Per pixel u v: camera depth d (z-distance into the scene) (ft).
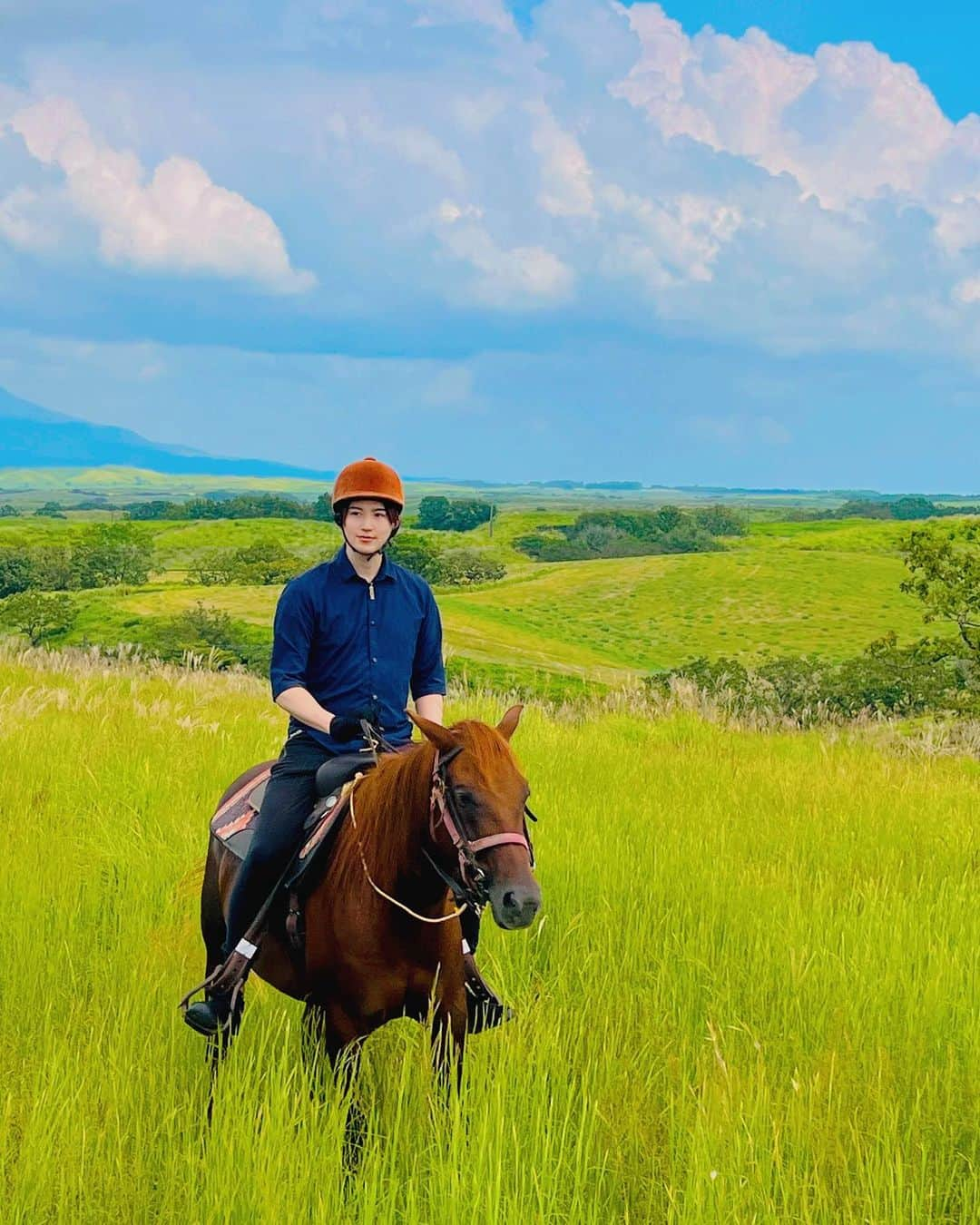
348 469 17.33
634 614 463.01
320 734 17.31
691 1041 19.66
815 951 22.88
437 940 15.62
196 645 276.41
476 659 230.89
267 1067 17.87
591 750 48.60
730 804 39.45
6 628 308.81
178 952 22.82
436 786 14.62
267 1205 13.70
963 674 104.37
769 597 485.97
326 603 17.25
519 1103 16.14
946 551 104.68
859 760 54.49
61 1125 15.38
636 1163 15.67
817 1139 15.76
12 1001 20.79
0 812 33.58
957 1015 20.36
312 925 16.21
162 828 31.30
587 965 22.75
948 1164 15.98
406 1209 14.51
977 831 37.09
